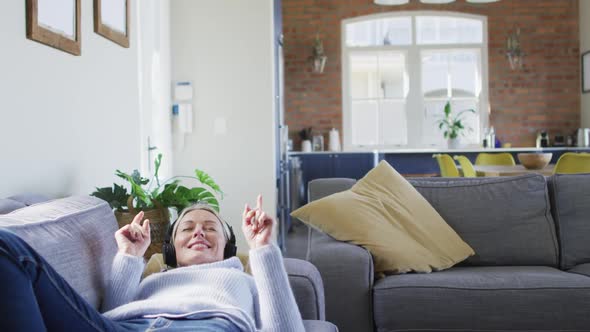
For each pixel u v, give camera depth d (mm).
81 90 2627
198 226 1791
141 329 1339
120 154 3162
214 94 4613
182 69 4621
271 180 4605
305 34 8398
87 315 1162
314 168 7738
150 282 1641
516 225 2830
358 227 2576
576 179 2869
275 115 4988
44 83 2264
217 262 1733
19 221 1384
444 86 8438
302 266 2113
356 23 8422
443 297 2277
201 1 4609
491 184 2936
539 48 8258
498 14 8273
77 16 2521
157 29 4238
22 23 2090
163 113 4367
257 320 1721
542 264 2799
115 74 3100
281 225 5508
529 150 7645
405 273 2535
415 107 8430
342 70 8391
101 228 1636
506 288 2277
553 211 2877
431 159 7660
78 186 2586
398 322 2291
